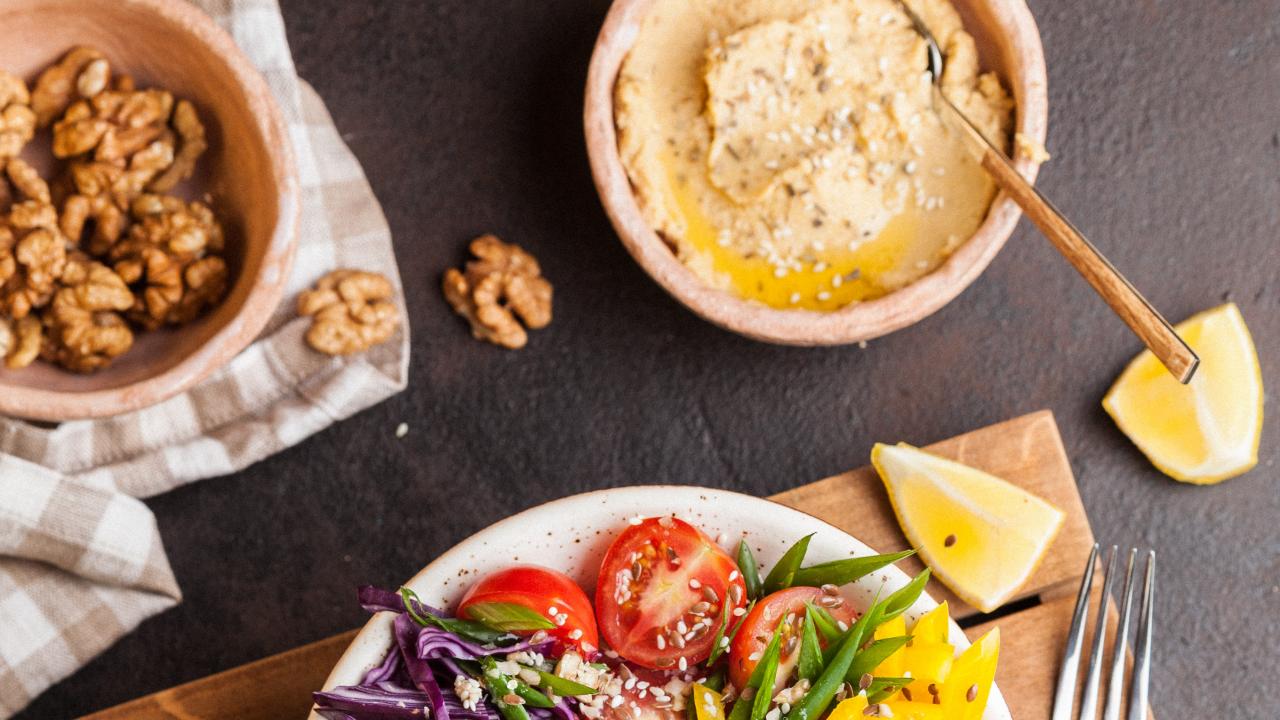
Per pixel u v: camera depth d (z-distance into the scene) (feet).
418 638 1.38
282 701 1.59
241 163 1.75
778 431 1.90
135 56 1.76
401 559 1.88
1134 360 1.88
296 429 1.83
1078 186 1.91
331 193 1.85
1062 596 1.65
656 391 1.90
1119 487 1.89
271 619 1.87
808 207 1.76
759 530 1.43
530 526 1.42
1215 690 1.88
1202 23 1.91
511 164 1.90
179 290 1.75
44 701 1.85
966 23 1.76
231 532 1.87
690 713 1.42
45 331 1.75
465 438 1.89
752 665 1.41
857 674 1.40
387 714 1.39
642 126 1.76
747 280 1.78
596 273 1.90
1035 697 1.61
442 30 1.90
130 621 1.81
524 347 1.89
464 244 1.89
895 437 1.90
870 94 1.75
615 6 1.73
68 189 1.77
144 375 1.77
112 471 1.80
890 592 1.42
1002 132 1.76
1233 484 1.89
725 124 1.76
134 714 1.59
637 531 1.42
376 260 1.85
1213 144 1.91
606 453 1.89
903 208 1.77
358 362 1.83
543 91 1.90
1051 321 1.90
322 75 1.89
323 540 1.88
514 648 1.40
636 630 1.43
